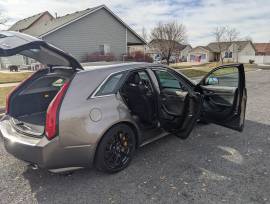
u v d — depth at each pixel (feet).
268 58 188.55
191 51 204.13
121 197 8.97
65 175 10.53
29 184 9.90
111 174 10.61
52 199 8.91
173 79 14.39
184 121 12.41
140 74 12.50
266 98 27.63
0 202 8.73
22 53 10.49
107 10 67.21
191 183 9.82
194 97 12.33
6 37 9.50
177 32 117.70
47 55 10.27
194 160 11.84
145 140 12.29
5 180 10.19
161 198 8.87
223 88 14.19
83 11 66.64
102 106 9.93
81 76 9.92
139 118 11.80
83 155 9.55
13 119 11.34
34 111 12.41
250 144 13.76
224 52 191.01
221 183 9.79
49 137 8.91
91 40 65.67
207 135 15.15
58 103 9.05
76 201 8.78
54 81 12.44
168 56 115.96
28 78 12.39
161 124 12.65
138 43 78.48
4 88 34.94
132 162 11.64
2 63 93.30
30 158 9.27
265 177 10.21
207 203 8.55
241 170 10.82
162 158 12.06
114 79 10.80
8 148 10.13
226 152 12.74
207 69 81.71
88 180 10.16
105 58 65.98
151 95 12.25
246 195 8.96
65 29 60.03
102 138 9.97
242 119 13.08
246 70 86.22
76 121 9.22
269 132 15.70
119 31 71.67
